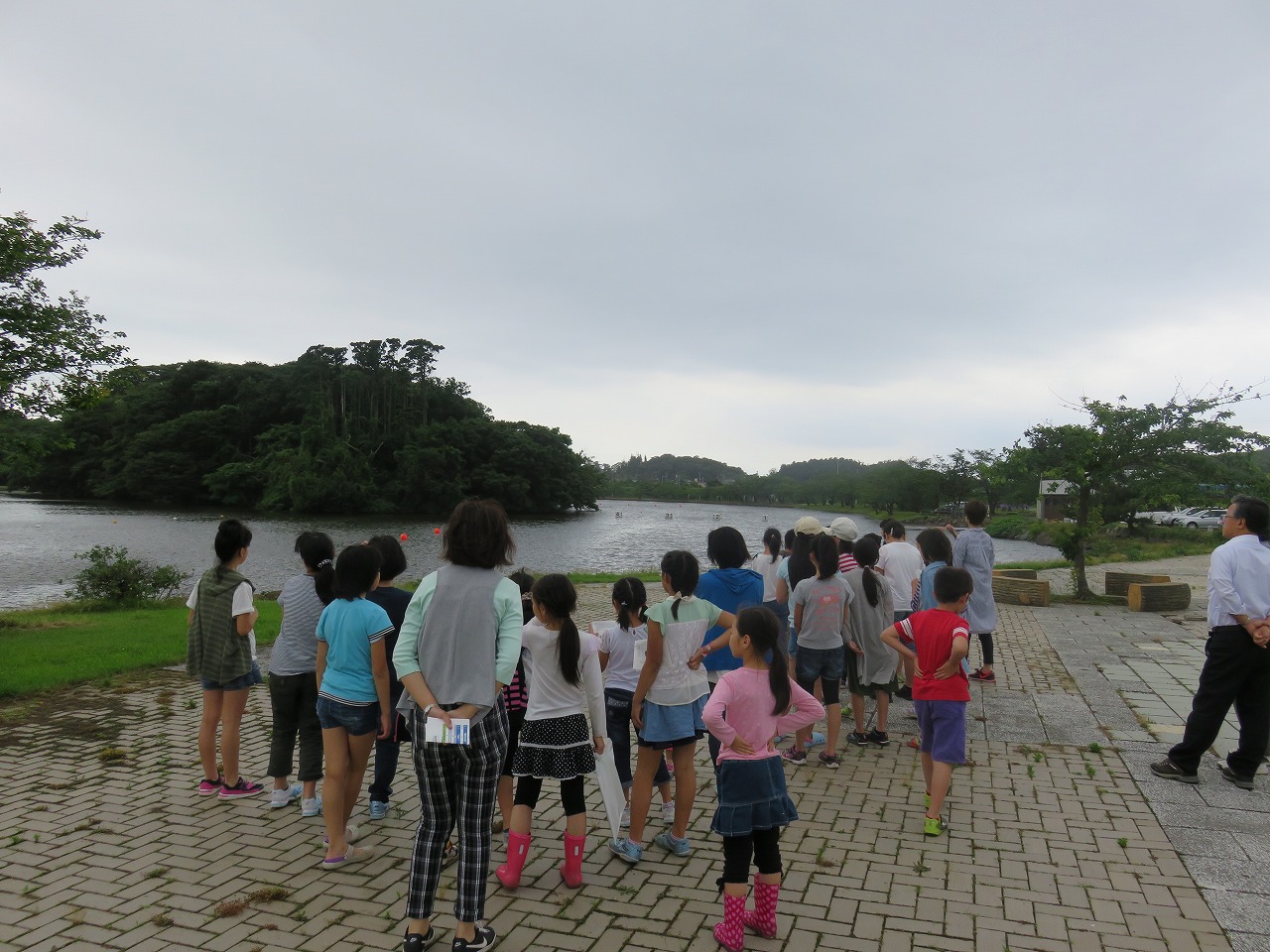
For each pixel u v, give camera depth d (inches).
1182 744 207.9
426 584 135.6
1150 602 513.3
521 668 174.9
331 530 2066.9
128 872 162.1
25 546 1381.6
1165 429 539.2
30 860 167.0
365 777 223.0
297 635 192.5
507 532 138.9
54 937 136.6
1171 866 159.6
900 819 185.6
